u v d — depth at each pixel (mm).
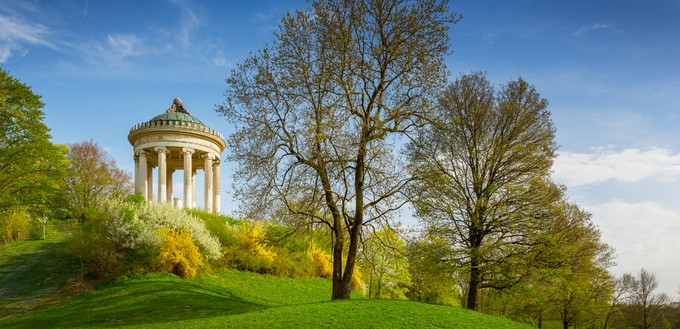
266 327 13961
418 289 38094
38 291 22828
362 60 20719
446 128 22234
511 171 25641
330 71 19953
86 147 52156
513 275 24594
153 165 48156
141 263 24469
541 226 24531
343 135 19844
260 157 20531
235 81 20938
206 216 33812
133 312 17703
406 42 20422
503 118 26469
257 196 20781
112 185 53875
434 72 20797
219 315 16484
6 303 21078
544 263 24312
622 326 63219
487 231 25438
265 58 20750
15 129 32312
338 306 17328
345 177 20812
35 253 31906
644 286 60406
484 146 25828
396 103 21188
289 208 20516
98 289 22500
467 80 27094
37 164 33688
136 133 43375
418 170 24453
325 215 22109
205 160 45469
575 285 28219
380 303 18141
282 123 20875
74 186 49312
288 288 28688
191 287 22578
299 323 14430
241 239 31203
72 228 30156
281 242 32125
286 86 20344
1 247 34688
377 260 31172
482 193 25547
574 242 27484
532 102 26703
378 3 20719
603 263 38031
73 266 26766
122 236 24469
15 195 31453
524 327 16641
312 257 34656
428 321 15453
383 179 21141
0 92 31484
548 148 25703
